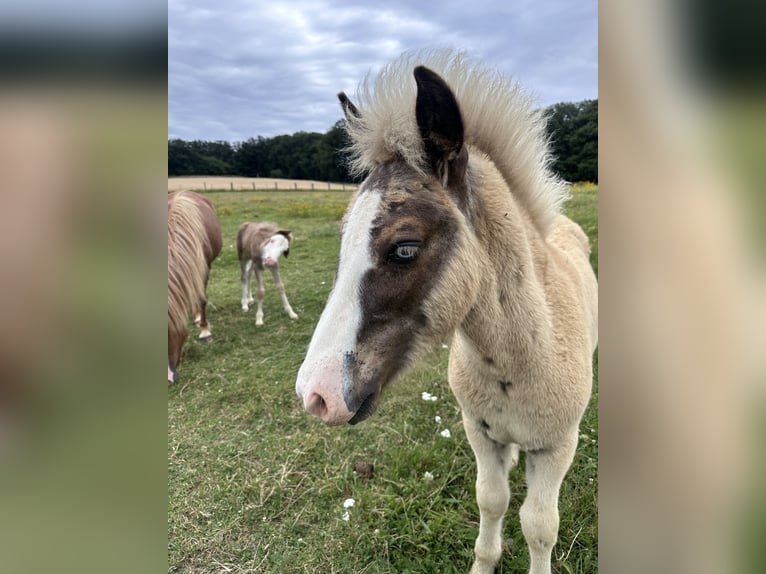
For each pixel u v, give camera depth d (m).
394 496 2.91
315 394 1.47
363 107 1.76
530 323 1.75
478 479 2.26
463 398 2.03
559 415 1.87
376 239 1.52
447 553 2.57
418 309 1.57
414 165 1.58
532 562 2.18
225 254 11.38
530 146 1.92
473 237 1.66
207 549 2.73
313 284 8.23
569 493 2.84
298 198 25.89
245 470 3.38
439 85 1.50
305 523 2.87
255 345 5.79
